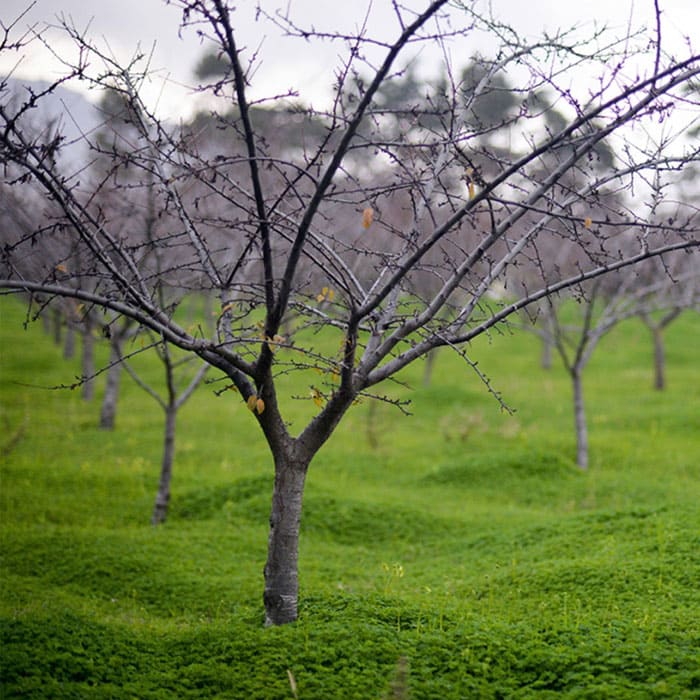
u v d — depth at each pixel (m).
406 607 8.39
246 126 6.45
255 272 12.91
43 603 10.09
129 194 13.54
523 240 7.51
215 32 6.01
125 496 17.11
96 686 6.55
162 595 10.89
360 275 10.53
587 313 19.70
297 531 7.78
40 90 7.61
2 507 15.56
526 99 6.68
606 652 6.86
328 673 6.68
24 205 13.25
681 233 7.12
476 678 6.60
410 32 5.90
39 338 43.72
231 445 22.97
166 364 14.66
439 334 7.42
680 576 9.84
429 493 18.30
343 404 7.44
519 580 10.53
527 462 19.53
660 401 29.78
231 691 6.52
